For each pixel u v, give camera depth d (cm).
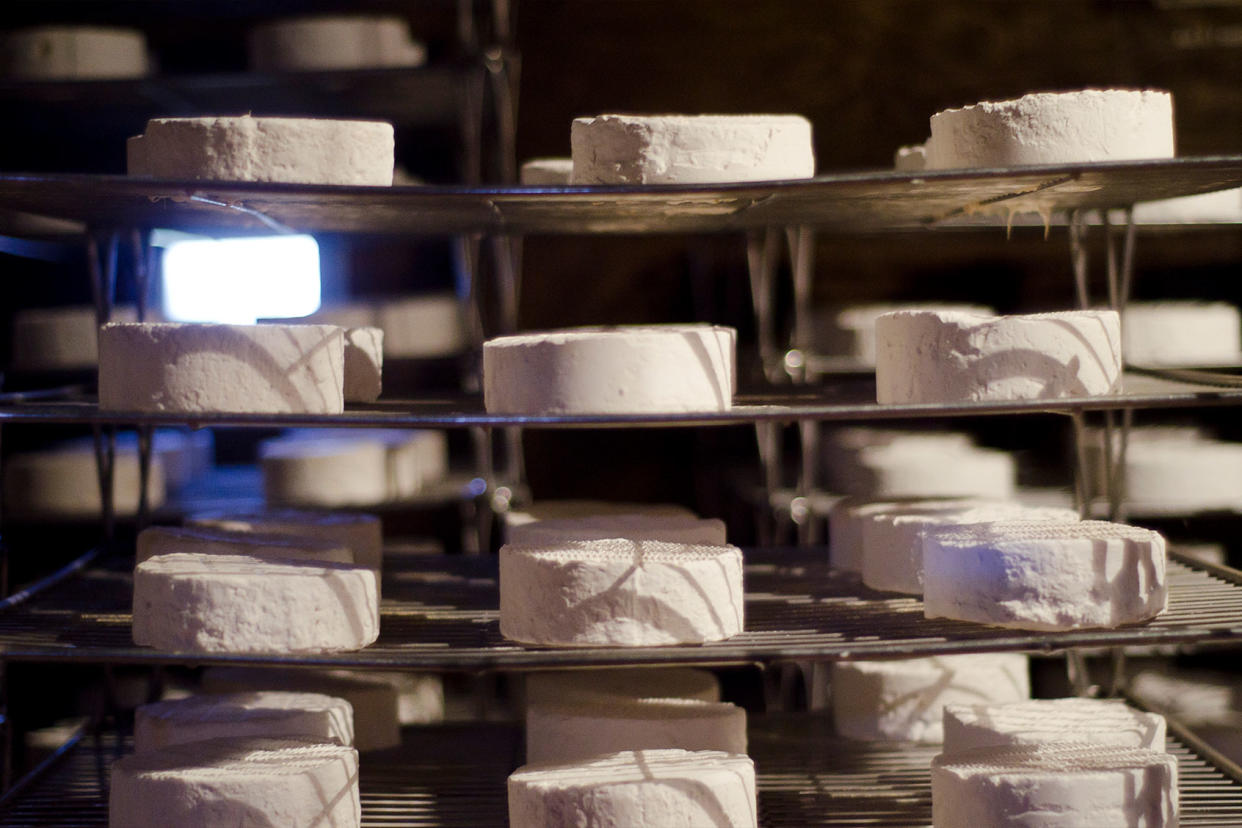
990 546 134
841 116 287
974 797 131
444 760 172
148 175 144
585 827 127
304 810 132
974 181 130
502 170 229
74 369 248
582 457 291
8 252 250
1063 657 267
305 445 255
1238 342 249
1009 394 138
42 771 166
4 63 233
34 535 275
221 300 274
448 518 292
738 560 139
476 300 265
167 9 246
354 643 137
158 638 136
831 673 186
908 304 280
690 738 146
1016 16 285
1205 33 282
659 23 287
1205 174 131
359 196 131
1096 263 288
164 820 131
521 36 286
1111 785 129
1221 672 273
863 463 242
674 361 138
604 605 131
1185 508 243
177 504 250
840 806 152
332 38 230
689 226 187
